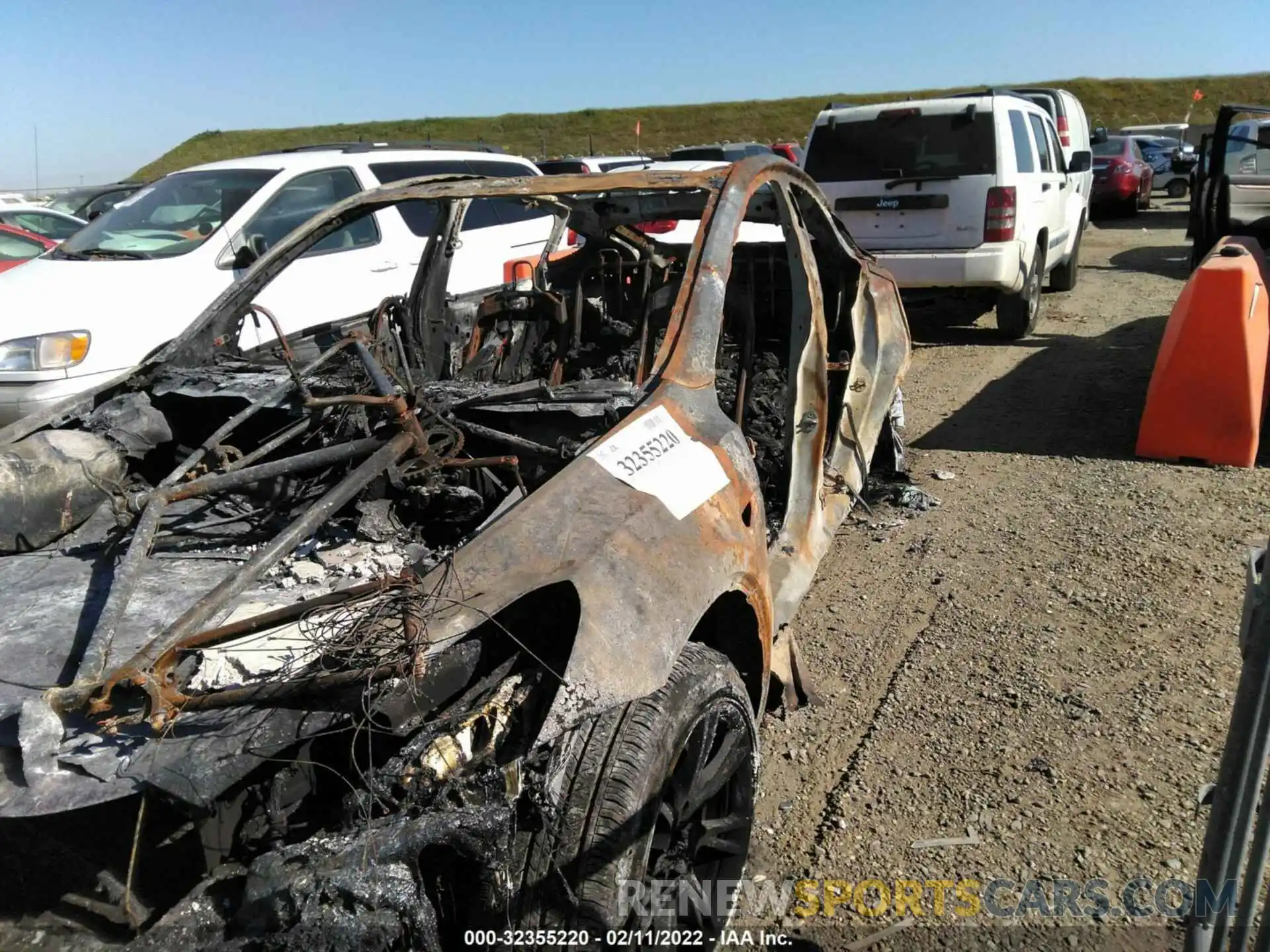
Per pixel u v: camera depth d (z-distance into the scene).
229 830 1.85
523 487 2.55
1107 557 4.25
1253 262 5.38
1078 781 2.85
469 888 1.85
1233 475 5.09
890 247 8.09
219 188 7.05
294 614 2.03
